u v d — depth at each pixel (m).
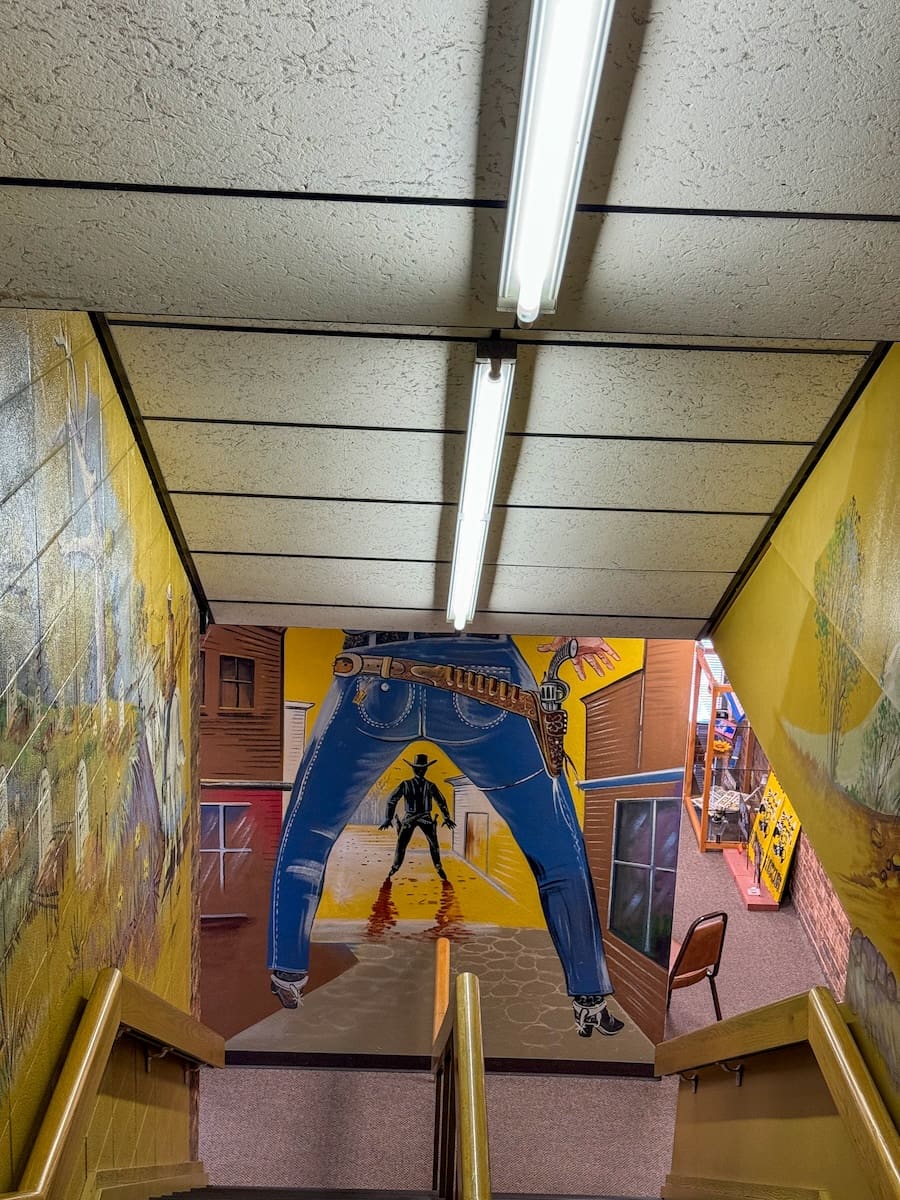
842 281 2.30
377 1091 7.07
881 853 3.21
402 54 1.75
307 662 7.14
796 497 3.97
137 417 3.63
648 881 7.24
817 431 3.63
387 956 7.31
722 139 1.91
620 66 1.78
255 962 7.27
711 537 4.30
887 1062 3.13
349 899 7.27
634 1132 6.79
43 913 2.75
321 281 2.31
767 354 3.30
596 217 2.12
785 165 1.96
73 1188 2.98
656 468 3.88
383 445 3.79
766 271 2.27
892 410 3.20
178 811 4.73
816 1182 3.45
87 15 1.68
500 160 1.94
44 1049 2.77
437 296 2.36
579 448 3.79
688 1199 4.77
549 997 7.30
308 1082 7.16
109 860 3.46
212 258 2.24
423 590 4.86
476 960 7.30
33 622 2.63
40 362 2.68
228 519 4.29
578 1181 6.34
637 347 3.31
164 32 1.71
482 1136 3.07
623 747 7.17
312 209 2.08
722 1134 4.52
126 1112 3.71
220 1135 6.61
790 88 1.80
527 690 7.17
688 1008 8.15
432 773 7.21
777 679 4.21
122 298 2.38
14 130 1.88
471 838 7.24
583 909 7.26
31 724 2.63
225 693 7.09
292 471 3.96
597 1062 7.33
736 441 3.71
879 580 3.24
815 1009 3.36
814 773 3.80
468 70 1.77
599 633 5.24
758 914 9.56
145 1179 3.88
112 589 3.44
